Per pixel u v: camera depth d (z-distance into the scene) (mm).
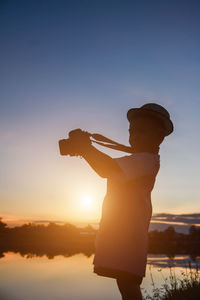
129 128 1954
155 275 9102
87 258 15859
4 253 19922
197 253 21516
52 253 20188
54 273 9680
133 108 1899
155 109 1874
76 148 1580
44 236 54500
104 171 1591
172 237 42906
